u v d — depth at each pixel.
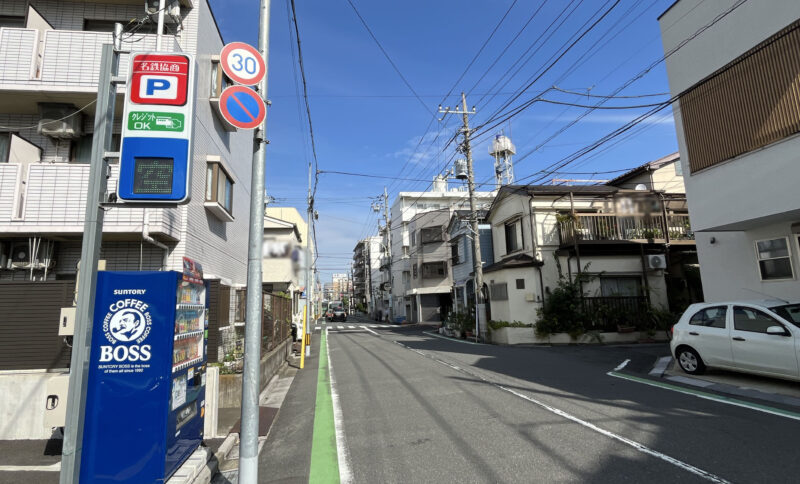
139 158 3.11
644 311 15.72
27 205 7.83
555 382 7.93
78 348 2.89
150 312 3.56
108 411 3.40
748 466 3.74
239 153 14.73
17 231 7.75
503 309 17.53
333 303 70.81
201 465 4.04
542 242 16.78
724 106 8.82
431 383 8.21
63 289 5.65
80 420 2.86
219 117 11.88
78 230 7.87
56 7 9.88
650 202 16.14
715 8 9.27
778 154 7.64
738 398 6.25
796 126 7.32
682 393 6.69
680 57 10.26
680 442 4.40
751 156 8.20
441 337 20.83
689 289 16.72
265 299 9.73
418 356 12.52
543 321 15.63
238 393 7.18
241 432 3.38
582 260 16.36
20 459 4.58
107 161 3.17
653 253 16.62
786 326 6.44
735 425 4.91
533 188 17.30
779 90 7.66
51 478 4.04
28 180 7.90
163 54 3.28
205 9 10.95
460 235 25.14
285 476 4.12
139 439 3.40
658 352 12.32
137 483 3.34
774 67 7.76
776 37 7.70
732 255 9.77
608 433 4.78
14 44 8.36
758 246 9.13
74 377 2.85
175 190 3.10
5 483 3.91
